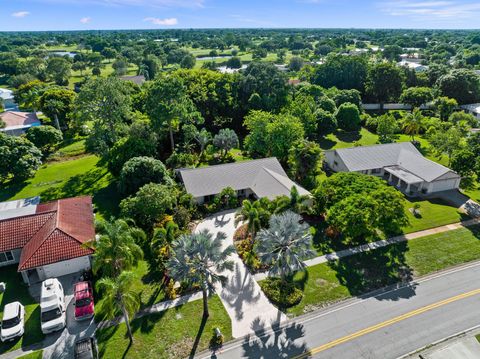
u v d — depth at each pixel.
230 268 27.78
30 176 56.09
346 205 37.81
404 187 53.59
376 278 34.34
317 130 75.38
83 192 52.59
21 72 142.62
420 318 29.72
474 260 37.09
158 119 59.72
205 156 63.25
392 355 26.36
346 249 38.56
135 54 195.62
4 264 36.00
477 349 26.88
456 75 93.25
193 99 74.81
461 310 30.58
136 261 30.17
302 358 26.00
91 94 58.62
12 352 26.38
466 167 50.03
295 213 34.16
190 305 30.83
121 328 28.48
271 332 28.25
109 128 61.84
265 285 32.75
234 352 26.48
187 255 27.30
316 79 107.12
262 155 64.69
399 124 79.19
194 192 46.66
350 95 87.12
